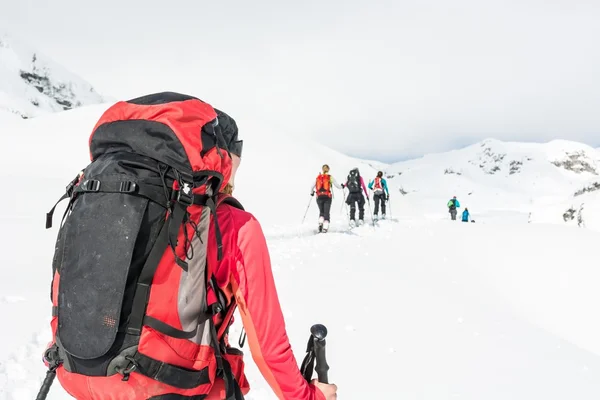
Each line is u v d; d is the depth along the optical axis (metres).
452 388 4.23
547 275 11.50
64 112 58.97
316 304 6.59
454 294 8.54
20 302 6.14
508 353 5.36
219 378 1.50
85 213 1.32
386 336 5.54
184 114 1.39
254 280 1.42
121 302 1.22
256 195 33.84
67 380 1.32
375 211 22.50
